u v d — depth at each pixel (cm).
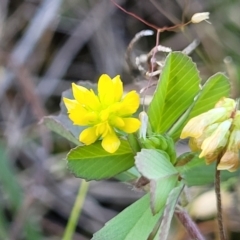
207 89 8
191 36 15
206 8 16
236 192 12
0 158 13
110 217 14
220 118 7
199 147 7
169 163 7
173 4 16
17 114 16
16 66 15
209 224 12
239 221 13
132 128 7
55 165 15
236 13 16
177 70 8
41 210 14
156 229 8
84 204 15
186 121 8
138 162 7
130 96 7
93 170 8
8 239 13
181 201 8
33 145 15
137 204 8
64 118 10
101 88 7
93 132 7
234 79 13
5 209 14
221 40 15
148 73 9
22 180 15
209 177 9
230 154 7
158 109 8
